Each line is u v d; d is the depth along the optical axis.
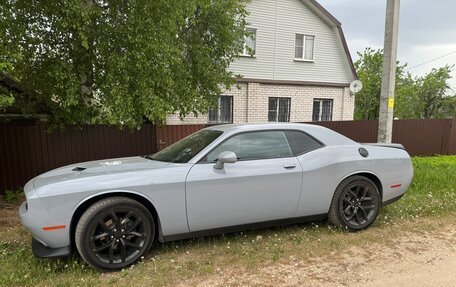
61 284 2.87
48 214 2.93
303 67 14.34
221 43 7.93
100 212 3.06
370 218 4.27
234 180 3.52
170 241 3.66
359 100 25.30
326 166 3.99
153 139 8.09
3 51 4.66
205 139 3.89
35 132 6.75
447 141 13.01
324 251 3.61
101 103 6.04
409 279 3.03
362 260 3.41
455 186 6.47
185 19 7.09
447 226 4.45
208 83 7.80
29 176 6.74
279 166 3.75
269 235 4.03
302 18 14.09
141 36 5.37
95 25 5.45
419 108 27.41
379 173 4.32
